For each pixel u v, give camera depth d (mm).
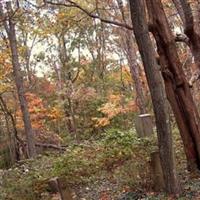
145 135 15062
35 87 35250
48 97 35062
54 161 13984
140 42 8984
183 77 10984
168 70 10859
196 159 10969
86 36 34125
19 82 21391
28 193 10688
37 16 13766
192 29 11414
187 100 11000
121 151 12898
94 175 12164
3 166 26656
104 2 20375
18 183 11234
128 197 9625
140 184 9961
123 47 29328
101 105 30625
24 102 21391
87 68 36250
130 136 14594
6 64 22844
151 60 8984
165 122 9172
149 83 9109
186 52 19156
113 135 15031
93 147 15133
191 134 11039
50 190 10562
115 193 10219
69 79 34562
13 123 26781
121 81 33250
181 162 11852
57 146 25109
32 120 28781
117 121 28562
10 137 27484
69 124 33281
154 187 9664
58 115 30375
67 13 14164
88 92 32594
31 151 21016
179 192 9195
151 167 9672
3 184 11289
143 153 12227
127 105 27547
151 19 10672
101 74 35938
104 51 35844
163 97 9117
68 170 12172
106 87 34969
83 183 11633
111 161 12758
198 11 13805
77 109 32594
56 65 36719
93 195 10531
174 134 15398
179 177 9688
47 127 31016
